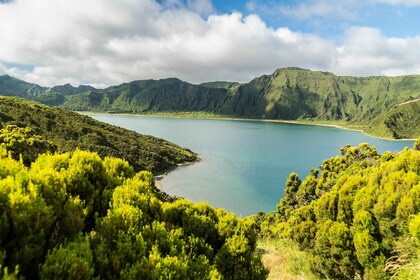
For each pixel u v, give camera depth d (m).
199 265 7.61
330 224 14.35
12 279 4.13
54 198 6.44
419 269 8.00
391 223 11.02
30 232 5.12
